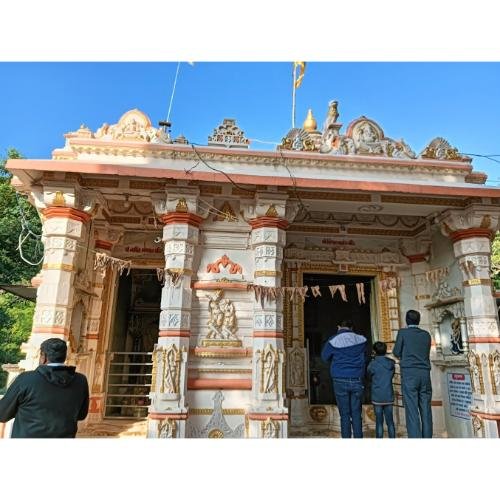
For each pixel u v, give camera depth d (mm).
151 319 11305
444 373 8242
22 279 17438
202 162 7230
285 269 8820
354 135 8062
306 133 8031
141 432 7238
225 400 6586
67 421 3469
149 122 7574
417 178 7793
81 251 7320
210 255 7109
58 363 3621
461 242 7477
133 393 9523
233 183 6738
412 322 6574
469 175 8102
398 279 9086
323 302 10961
